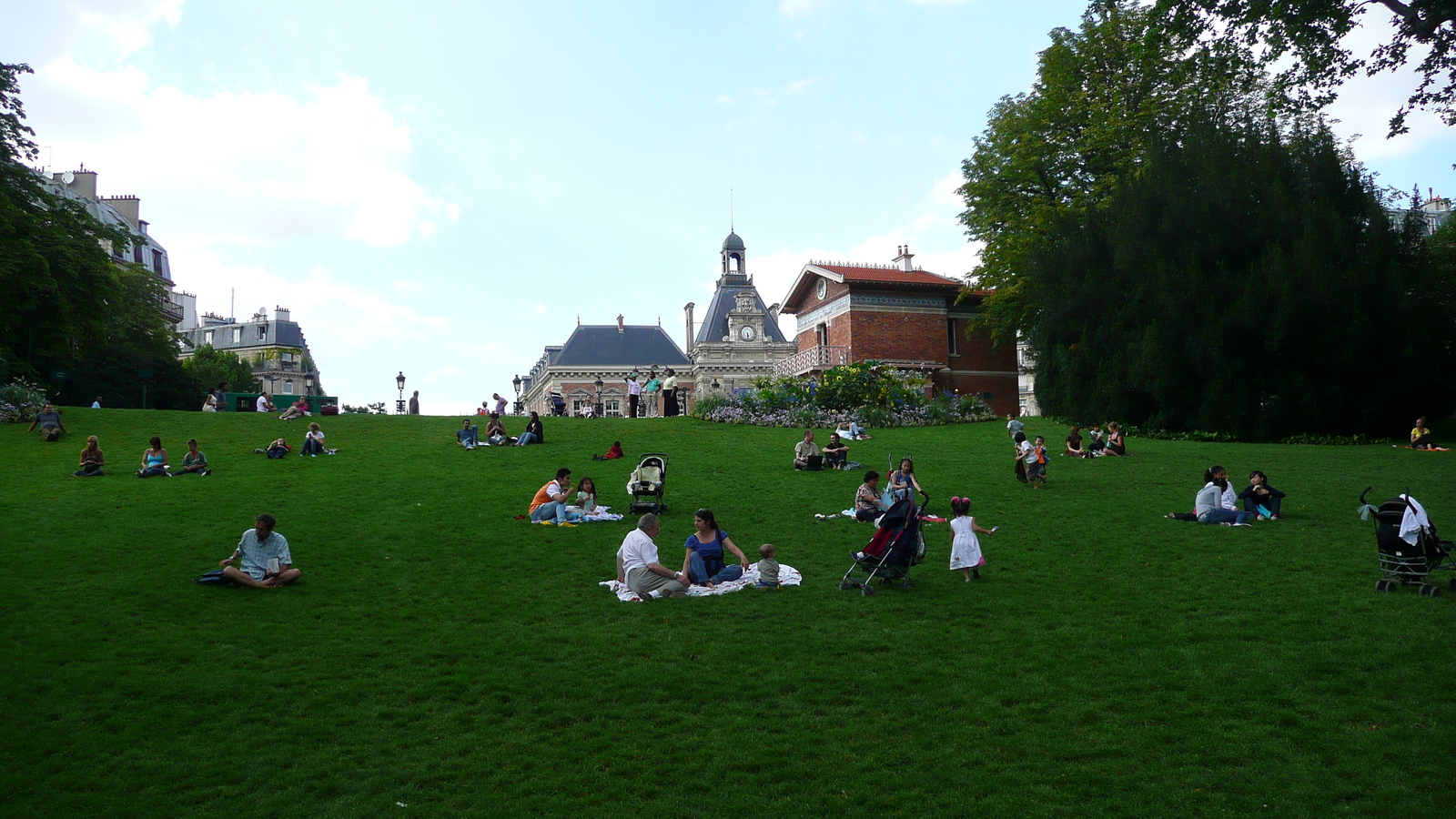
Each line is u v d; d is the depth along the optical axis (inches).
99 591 507.8
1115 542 631.2
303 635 442.9
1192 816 271.1
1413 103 877.2
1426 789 279.1
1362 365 1254.9
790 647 422.9
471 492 855.7
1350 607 456.4
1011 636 435.8
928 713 348.2
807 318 2315.5
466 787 292.2
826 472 955.3
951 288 2128.4
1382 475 893.2
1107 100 1646.2
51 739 317.4
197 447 960.9
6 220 1489.9
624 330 4370.1
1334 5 853.2
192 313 4997.5
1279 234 1327.5
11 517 707.4
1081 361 1478.8
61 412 1314.0
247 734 328.8
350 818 271.7
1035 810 276.5
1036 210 1708.9
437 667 400.5
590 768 305.6
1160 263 1374.3
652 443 1208.8
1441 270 1465.3
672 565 593.6
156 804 278.4
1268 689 358.3
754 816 274.2
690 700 363.6
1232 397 1311.5
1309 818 266.7
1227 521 678.5
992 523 706.2
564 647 426.9
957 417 1544.0
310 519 732.0
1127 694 361.1
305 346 5128.0
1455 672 362.0
